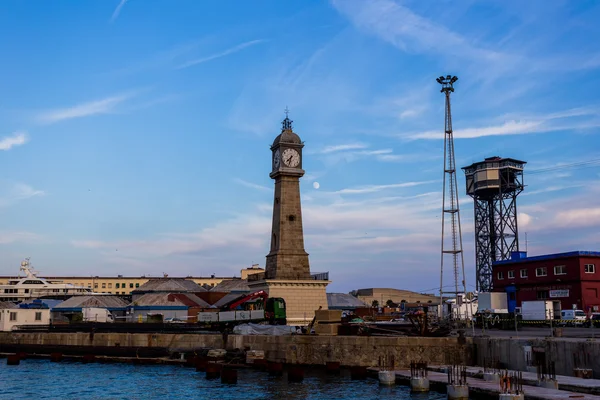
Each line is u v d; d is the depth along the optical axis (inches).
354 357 2493.8
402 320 4394.7
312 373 2423.7
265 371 2517.2
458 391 1734.7
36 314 3969.0
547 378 1734.7
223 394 2020.2
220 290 6505.9
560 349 1978.3
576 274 3499.0
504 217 6638.8
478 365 2365.9
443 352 2422.5
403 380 2094.0
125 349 3085.6
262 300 3472.0
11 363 3036.4
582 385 1648.6
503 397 1545.3
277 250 3791.8
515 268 3973.9
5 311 3880.4
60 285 7598.4
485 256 6737.2
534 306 3339.1
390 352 2445.9
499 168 6589.6
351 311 5679.1
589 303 3452.3
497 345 2265.0
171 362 2913.4
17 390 2199.8
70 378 2484.0
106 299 5826.8
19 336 3531.0
